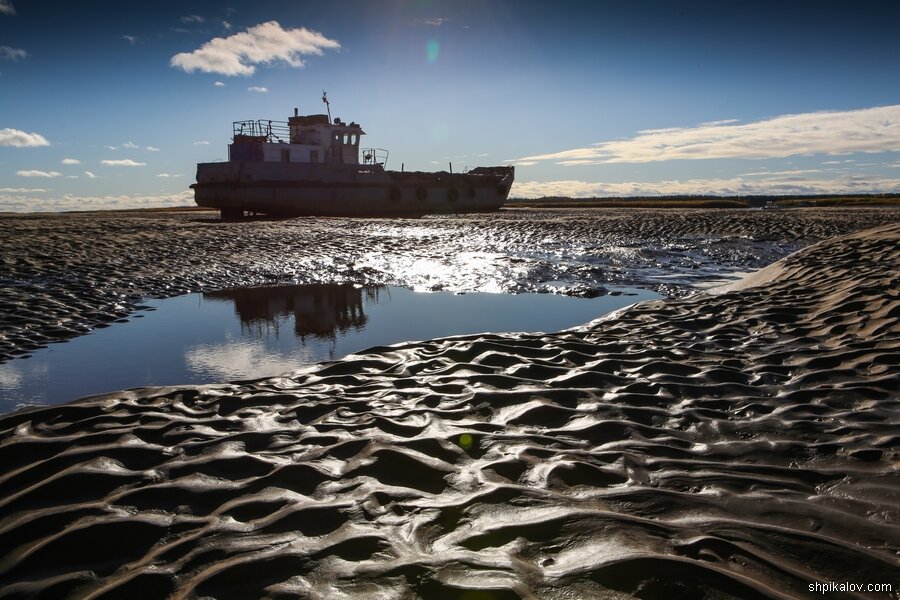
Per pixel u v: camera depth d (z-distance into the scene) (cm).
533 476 342
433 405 467
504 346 637
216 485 337
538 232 2433
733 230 2469
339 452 378
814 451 374
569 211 4816
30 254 1498
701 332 726
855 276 934
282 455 377
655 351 627
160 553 271
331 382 538
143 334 816
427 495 321
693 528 281
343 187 3569
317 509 305
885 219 2852
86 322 878
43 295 1021
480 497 313
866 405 453
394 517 297
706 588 232
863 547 265
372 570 251
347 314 955
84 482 342
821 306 796
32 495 329
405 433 407
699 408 457
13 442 398
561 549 265
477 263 1542
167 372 633
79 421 438
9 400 548
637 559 249
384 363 593
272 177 3316
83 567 266
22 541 288
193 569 258
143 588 246
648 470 351
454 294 1148
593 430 413
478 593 233
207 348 737
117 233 2183
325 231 2375
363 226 2705
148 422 436
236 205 3353
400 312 970
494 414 450
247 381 543
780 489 325
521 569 248
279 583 245
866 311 720
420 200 4016
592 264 1570
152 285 1182
